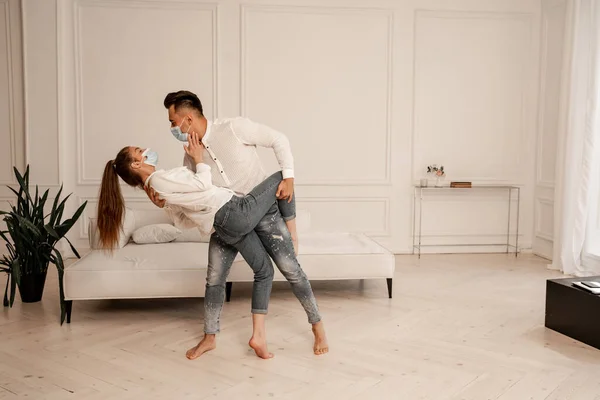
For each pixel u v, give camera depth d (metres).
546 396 2.69
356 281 4.94
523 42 6.27
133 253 4.15
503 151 6.36
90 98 5.90
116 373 2.93
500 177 6.38
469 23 6.21
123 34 5.87
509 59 6.28
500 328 3.68
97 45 5.86
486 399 2.66
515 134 6.36
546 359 3.15
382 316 3.92
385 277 4.29
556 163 5.63
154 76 5.93
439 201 6.32
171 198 2.78
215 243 3.11
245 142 2.95
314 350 3.22
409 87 6.20
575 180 5.30
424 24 6.16
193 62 5.95
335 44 6.08
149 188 2.91
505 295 4.52
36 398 2.64
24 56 5.72
